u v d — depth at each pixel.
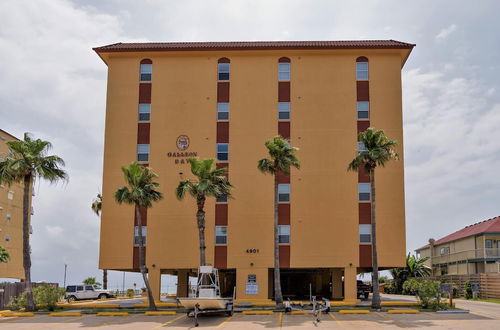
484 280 50.25
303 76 44.06
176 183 43.09
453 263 63.38
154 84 44.44
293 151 38.22
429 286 35.78
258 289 41.53
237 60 44.56
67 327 28.19
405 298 50.66
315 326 27.03
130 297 60.59
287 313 33.88
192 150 43.41
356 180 42.53
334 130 43.25
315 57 44.31
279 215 42.31
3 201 60.12
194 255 42.25
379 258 41.44
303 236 41.97
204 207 42.66
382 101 43.50
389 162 42.50
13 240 62.16
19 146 37.22
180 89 44.28
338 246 41.78
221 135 43.53
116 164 43.50
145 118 44.06
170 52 44.62
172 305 39.94
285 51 44.19
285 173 38.12
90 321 31.20
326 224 42.06
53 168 37.78
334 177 42.62
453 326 26.53
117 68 44.72
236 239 42.16
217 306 30.86
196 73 44.47
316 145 43.06
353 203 42.25
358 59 44.22
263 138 43.38
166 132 43.72
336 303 39.56
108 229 42.69
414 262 64.31
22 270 63.97
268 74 44.22
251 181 42.81
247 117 43.69
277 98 43.84
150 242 42.41
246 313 33.81
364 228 42.03
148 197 37.22
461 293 53.69
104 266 42.25
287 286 55.88
